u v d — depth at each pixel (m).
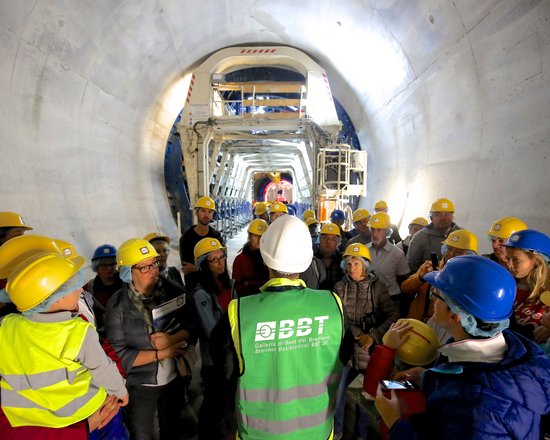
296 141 10.79
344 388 2.56
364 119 9.11
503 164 3.92
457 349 1.06
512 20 3.63
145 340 2.07
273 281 1.39
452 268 1.13
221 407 1.75
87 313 1.96
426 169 5.96
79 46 5.09
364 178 7.37
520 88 3.69
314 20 7.34
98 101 6.11
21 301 1.26
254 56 8.43
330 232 3.39
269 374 1.29
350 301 2.57
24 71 4.32
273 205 5.19
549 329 1.73
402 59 6.08
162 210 9.24
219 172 11.32
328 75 9.23
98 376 1.46
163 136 9.69
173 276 3.29
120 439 1.82
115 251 2.88
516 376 0.96
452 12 4.42
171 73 8.39
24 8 4.00
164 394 2.16
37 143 4.65
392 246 3.37
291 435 1.32
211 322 2.23
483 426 0.90
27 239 1.69
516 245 1.96
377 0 5.55
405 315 3.23
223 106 10.16
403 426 1.07
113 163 6.93
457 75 4.77
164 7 6.32
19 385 1.26
